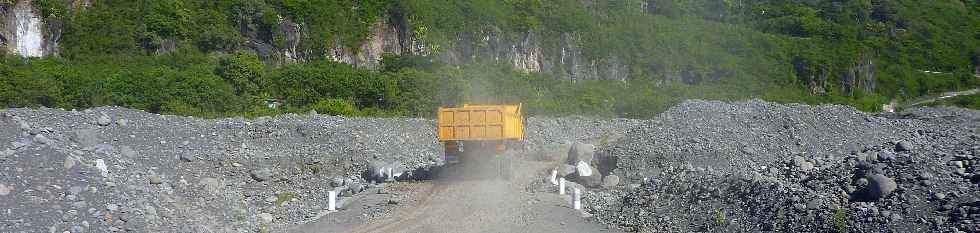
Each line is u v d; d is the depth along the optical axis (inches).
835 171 647.1
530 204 764.0
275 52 2571.4
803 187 636.7
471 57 3085.6
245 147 1056.2
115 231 603.5
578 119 1681.8
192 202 759.1
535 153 1168.2
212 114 1695.4
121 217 622.8
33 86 1649.9
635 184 884.6
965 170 589.0
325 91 2064.5
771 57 3494.1
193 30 2433.6
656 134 1074.1
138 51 2299.5
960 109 1576.0
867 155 662.5
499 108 931.3
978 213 512.4
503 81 2573.8
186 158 957.2
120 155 873.5
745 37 3595.0
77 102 1681.8
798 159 723.4
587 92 2758.4
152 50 2329.0
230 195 842.2
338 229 700.7
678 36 3553.2
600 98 2659.9
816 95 3297.2
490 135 932.6
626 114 2516.0
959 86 3764.8
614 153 1019.9
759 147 1039.6
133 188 692.1
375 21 2839.6
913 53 3919.8
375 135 1210.0
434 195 825.5
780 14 4148.6
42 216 590.2
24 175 635.5
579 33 3390.7
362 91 2082.9
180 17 2431.1
